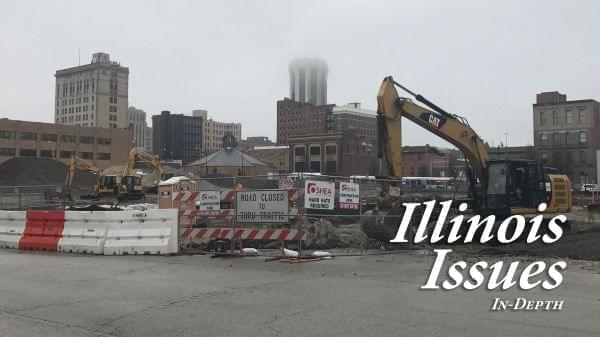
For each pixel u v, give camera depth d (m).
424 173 128.62
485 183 22.77
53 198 38.22
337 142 125.81
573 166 101.25
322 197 14.41
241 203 14.80
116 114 183.50
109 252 15.43
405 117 23.41
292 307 8.65
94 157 126.44
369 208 20.66
